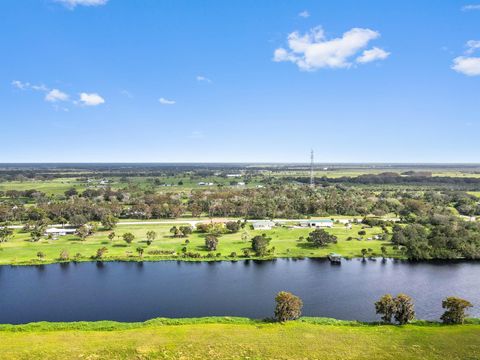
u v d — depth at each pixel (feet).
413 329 266.36
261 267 455.22
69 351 231.50
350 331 263.08
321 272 434.30
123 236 559.38
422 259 481.87
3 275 426.51
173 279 411.95
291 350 231.50
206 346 237.66
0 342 247.91
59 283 400.06
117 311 327.47
